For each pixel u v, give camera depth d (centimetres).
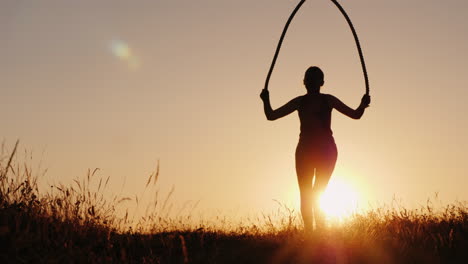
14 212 775
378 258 821
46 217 802
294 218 1006
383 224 1045
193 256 827
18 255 679
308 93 952
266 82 991
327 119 938
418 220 1065
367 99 980
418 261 819
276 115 963
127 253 807
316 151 921
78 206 832
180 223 948
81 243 795
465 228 995
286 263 801
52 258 670
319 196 930
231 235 995
